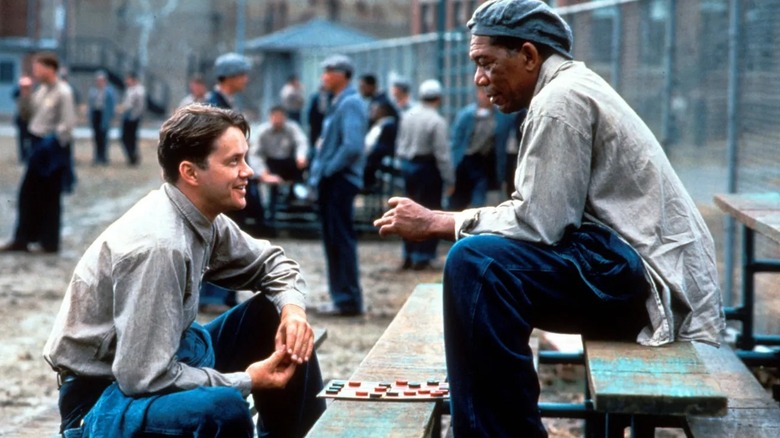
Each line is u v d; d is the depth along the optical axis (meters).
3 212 35.34
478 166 25.08
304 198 29.14
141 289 6.64
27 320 17.92
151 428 6.59
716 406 5.88
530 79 7.35
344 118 18.34
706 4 15.42
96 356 6.89
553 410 8.86
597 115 7.05
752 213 9.92
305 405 7.64
